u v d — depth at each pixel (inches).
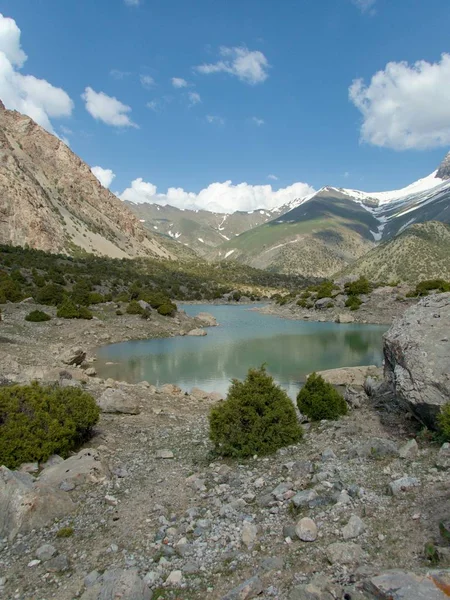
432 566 194.7
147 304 2319.1
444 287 2719.0
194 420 663.8
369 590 183.0
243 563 232.5
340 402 553.3
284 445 436.5
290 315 3090.6
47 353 1242.0
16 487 311.6
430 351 413.1
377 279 7253.9
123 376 1181.1
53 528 293.7
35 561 253.1
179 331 2064.5
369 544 226.7
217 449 442.6
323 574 204.8
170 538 267.4
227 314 3348.9
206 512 302.8
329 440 439.8
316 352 1571.1
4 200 6264.8
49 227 6796.3
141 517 302.5
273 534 257.9
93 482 366.9
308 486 323.9
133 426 579.8
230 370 1264.8
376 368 1099.9
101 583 217.6
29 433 408.5
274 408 444.1
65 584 229.6
